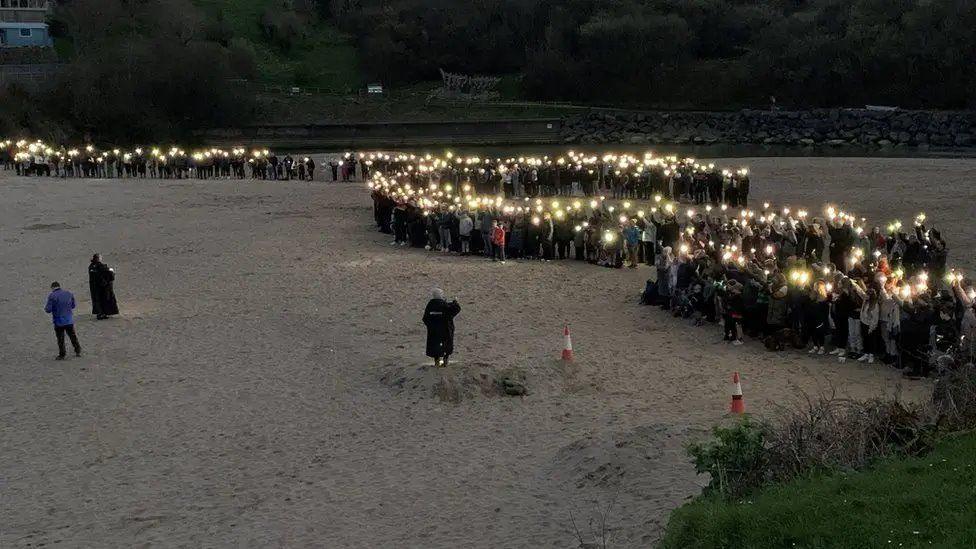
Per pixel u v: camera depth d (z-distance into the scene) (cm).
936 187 6162
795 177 6969
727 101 12825
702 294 3088
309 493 1891
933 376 2392
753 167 7656
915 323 2431
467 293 3578
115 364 2822
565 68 13388
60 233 5300
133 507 1856
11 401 2520
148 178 7962
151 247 4828
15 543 1714
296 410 2388
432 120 12194
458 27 14238
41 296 3772
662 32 13112
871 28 12106
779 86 12631
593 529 1594
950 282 2592
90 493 1933
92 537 1730
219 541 1692
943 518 1273
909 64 11725
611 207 4597
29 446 2203
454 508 1777
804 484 1462
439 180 6322
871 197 5859
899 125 10888
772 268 2994
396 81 14175
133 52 11800
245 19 14738
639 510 1636
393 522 1734
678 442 1920
